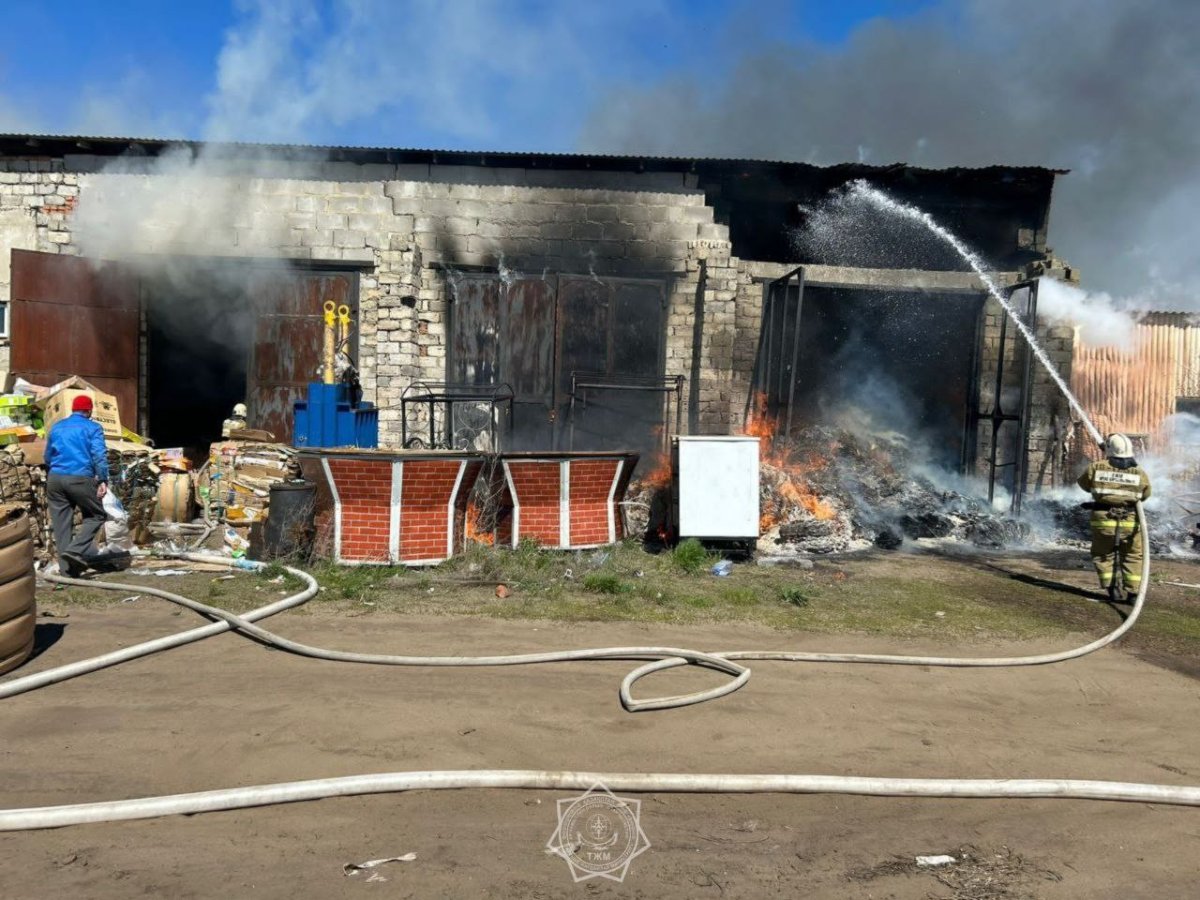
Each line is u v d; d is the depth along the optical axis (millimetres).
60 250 12047
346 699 4383
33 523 7805
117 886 2670
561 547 8648
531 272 12281
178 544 8797
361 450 7672
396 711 4230
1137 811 3473
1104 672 5453
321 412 10375
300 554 7773
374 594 6770
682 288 12359
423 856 2902
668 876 2838
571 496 8703
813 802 3439
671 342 12391
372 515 7695
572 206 12273
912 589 7891
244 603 6332
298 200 12141
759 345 12789
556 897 2680
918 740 4148
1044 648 5977
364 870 2803
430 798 3338
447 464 7750
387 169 12180
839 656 5410
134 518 8680
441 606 6488
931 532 11078
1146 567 7012
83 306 11766
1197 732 4410
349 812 3201
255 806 3213
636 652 5316
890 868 2953
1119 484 7496
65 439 7137
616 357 12359
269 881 2719
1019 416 12430
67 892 2625
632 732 4094
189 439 17438
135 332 12078
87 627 5676
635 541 9336
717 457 8844
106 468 7309
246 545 8211
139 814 3092
